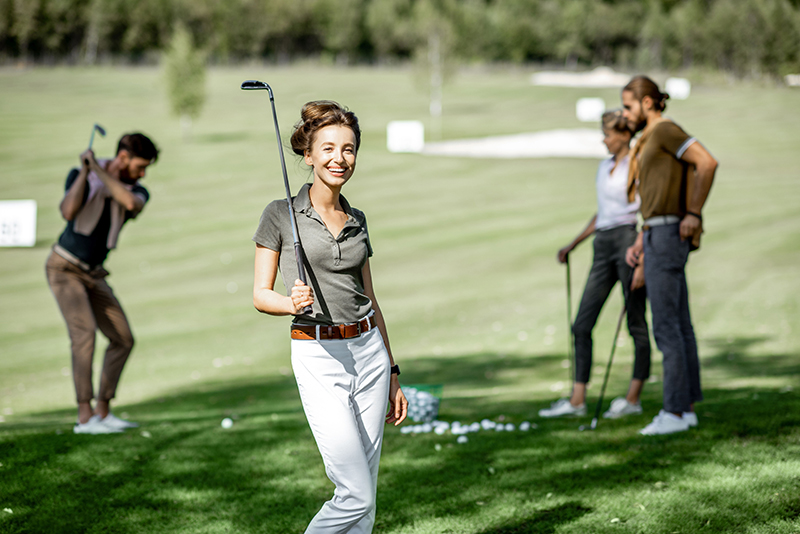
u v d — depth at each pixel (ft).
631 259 16.43
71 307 17.17
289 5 350.43
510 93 222.48
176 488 12.82
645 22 349.61
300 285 8.07
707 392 19.48
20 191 87.15
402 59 362.53
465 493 12.18
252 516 11.60
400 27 351.25
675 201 14.89
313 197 8.81
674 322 14.97
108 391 17.66
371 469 8.95
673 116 154.81
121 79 245.24
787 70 269.85
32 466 13.67
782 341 31.22
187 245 65.00
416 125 116.16
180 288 52.16
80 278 17.28
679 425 14.80
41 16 304.30
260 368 33.83
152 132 137.90
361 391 8.81
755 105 167.02
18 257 63.05
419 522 11.11
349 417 8.55
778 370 25.93
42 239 69.10
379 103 197.67
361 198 82.02
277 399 26.35
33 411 26.84
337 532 8.52
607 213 17.58
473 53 351.25
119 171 17.46
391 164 103.04
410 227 67.92
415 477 13.07
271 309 8.27
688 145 14.61
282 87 235.81
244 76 270.87
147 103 188.14
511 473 13.03
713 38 299.99
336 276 8.61
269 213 8.71
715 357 29.40
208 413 22.54
